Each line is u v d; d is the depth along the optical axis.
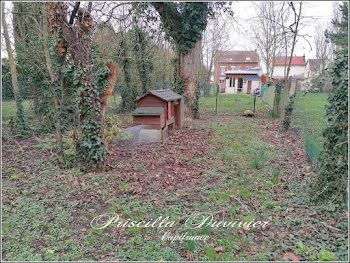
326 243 2.88
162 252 2.81
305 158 5.86
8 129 8.88
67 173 5.14
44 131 9.20
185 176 4.95
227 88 35.22
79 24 4.93
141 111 7.05
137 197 4.07
